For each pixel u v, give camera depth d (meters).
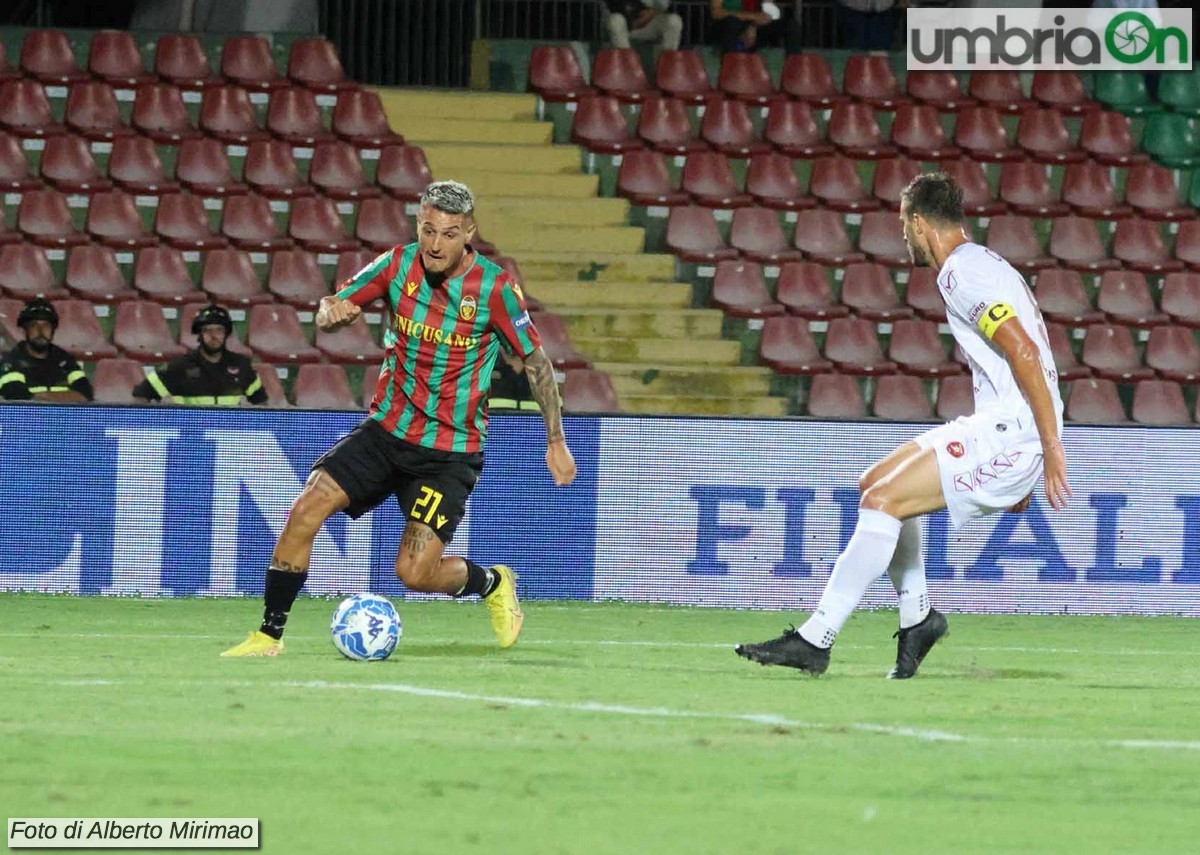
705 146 65.88
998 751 20.88
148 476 41.72
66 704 22.56
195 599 41.56
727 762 19.66
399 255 28.34
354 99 63.94
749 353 59.78
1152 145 70.19
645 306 60.56
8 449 41.28
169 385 47.53
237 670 26.83
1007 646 36.03
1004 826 17.09
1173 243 66.81
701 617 40.81
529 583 42.94
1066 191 67.62
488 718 22.20
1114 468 44.16
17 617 36.34
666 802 17.59
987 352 26.30
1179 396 60.44
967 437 26.12
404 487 29.38
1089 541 44.16
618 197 64.06
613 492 43.12
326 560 42.31
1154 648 36.66
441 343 28.27
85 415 41.50
